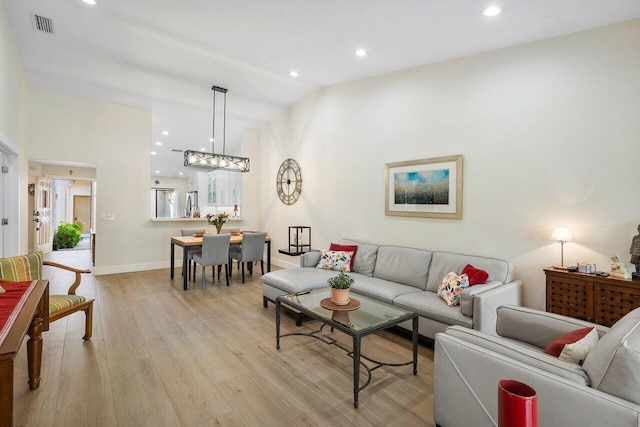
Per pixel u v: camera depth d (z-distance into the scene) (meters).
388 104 4.16
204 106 5.77
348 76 4.41
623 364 1.17
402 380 2.29
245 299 4.21
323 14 2.83
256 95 5.37
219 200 9.02
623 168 2.50
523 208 3.00
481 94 3.27
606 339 1.31
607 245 2.57
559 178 2.80
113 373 2.34
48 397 2.03
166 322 3.36
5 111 3.39
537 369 1.36
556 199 2.82
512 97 3.06
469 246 3.38
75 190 11.57
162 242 6.02
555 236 2.67
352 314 2.43
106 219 5.45
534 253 2.94
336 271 4.02
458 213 3.44
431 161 3.67
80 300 2.77
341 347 2.81
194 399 2.04
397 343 2.93
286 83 4.86
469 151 3.37
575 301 2.50
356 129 4.59
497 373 1.45
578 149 2.70
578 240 2.70
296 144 5.77
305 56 3.79
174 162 9.68
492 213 3.21
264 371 2.40
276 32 3.25
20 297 1.85
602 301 2.37
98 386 2.17
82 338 2.93
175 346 2.80
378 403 2.02
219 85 4.93
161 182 11.71
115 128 5.48
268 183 6.69
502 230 3.14
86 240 10.76
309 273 3.83
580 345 1.46
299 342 2.92
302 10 2.79
